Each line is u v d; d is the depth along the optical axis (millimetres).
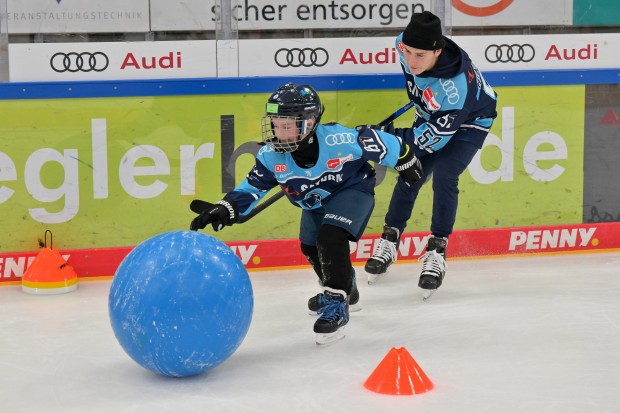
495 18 6336
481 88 5316
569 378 3836
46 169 5820
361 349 4332
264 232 6172
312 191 4422
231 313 3719
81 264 5918
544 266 6172
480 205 6430
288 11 6074
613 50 6535
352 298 5004
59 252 5887
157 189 5992
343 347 4371
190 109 5961
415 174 4480
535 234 6508
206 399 3643
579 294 5383
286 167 4332
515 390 3686
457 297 5352
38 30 5770
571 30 6504
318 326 4332
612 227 6594
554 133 6484
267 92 6055
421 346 4363
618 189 6621
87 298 5449
